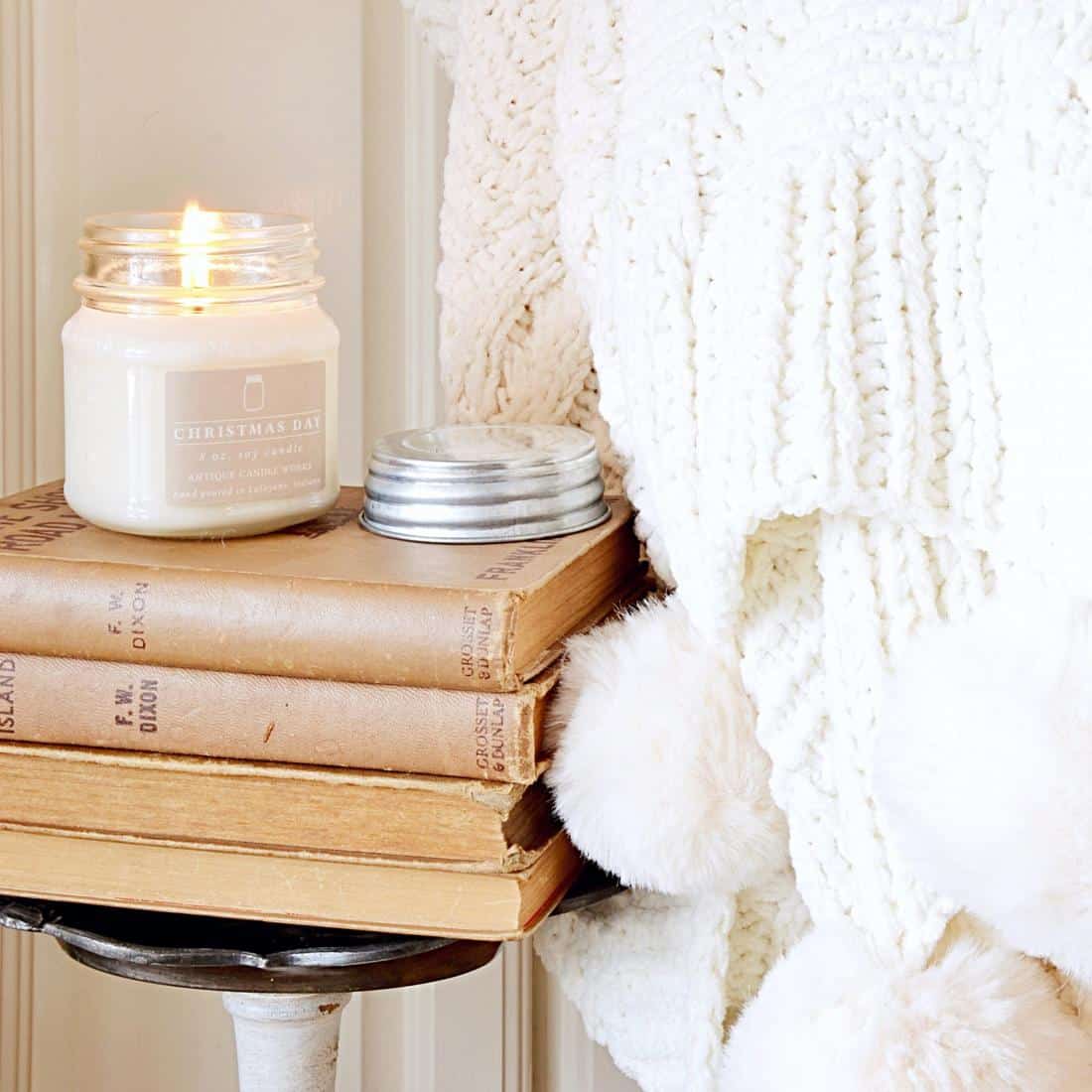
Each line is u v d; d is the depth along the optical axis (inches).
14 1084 38.7
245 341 24.9
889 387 21.5
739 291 22.5
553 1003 39.1
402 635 21.6
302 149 36.8
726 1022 25.4
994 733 19.2
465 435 27.6
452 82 36.0
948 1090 20.2
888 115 22.2
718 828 22.6
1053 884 18.8
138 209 37.2
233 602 22.2
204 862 22.9
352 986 23.2
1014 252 21.4
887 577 22.6
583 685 22.9
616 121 26.9
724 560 22.4
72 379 25.5
